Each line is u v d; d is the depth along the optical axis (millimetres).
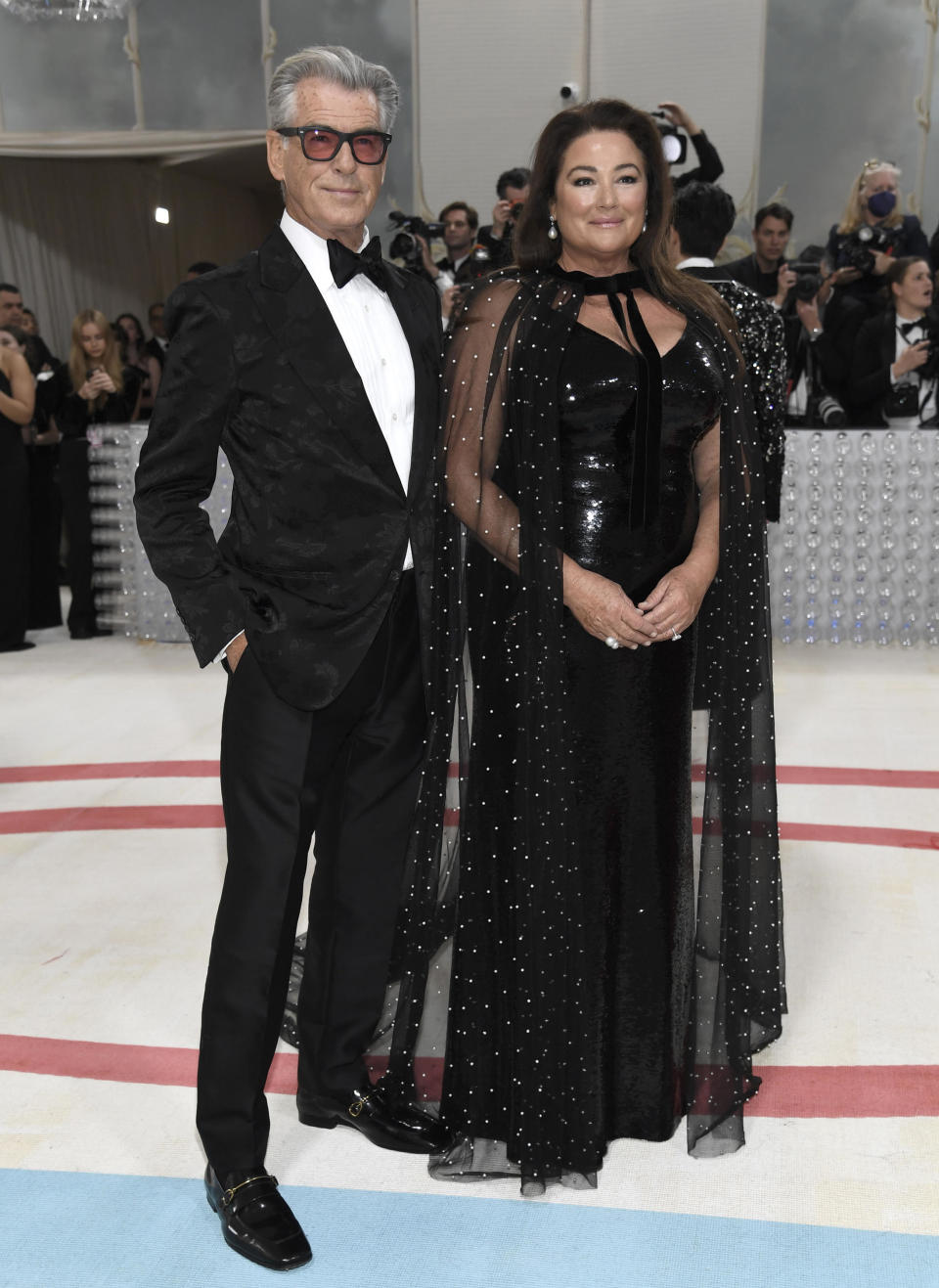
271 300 1662
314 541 1711
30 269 9719
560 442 1836
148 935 2773
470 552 1931
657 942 1934
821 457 5230
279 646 1694
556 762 1836
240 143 8523
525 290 1848
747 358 2775
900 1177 1891
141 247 10516
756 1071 2184
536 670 1829
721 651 1968
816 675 4934
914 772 3783
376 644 1799
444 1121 2002
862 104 7707
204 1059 1766
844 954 2617
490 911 1919
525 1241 1764
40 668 5457
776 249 5605
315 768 1797
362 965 1978
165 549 1686
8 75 8773
